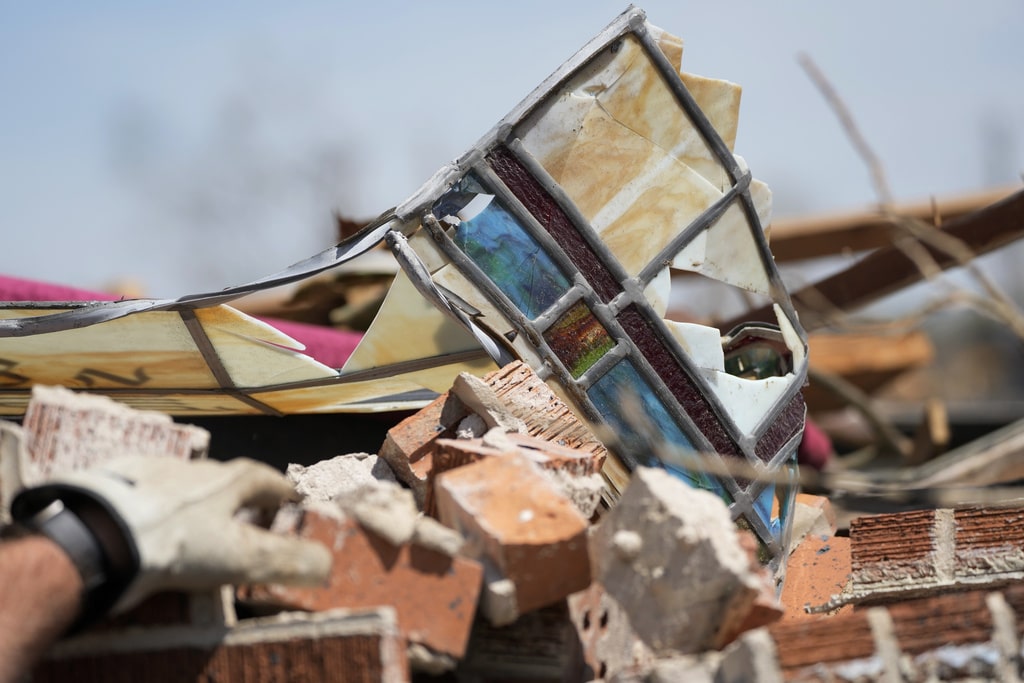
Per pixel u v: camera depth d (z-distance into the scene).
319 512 3.60
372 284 11.08
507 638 3.97
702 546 3.52
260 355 6.14
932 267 9.74
